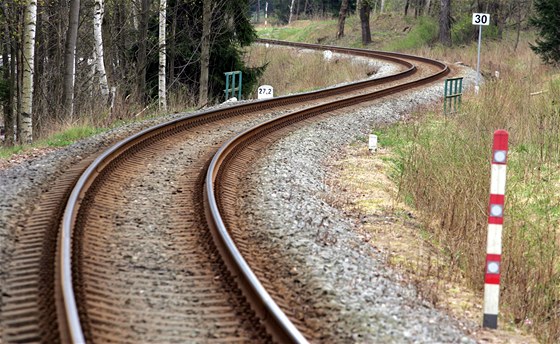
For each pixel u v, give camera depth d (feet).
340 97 324.19
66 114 266.36
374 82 383.65
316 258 108.37
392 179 186.91
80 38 386.11
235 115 243.40
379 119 274.16
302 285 98.32
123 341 75.41
